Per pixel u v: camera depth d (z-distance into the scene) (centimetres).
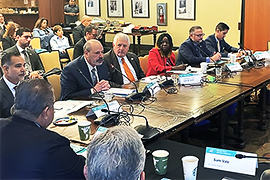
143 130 209
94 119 244
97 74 338
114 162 107
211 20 812
